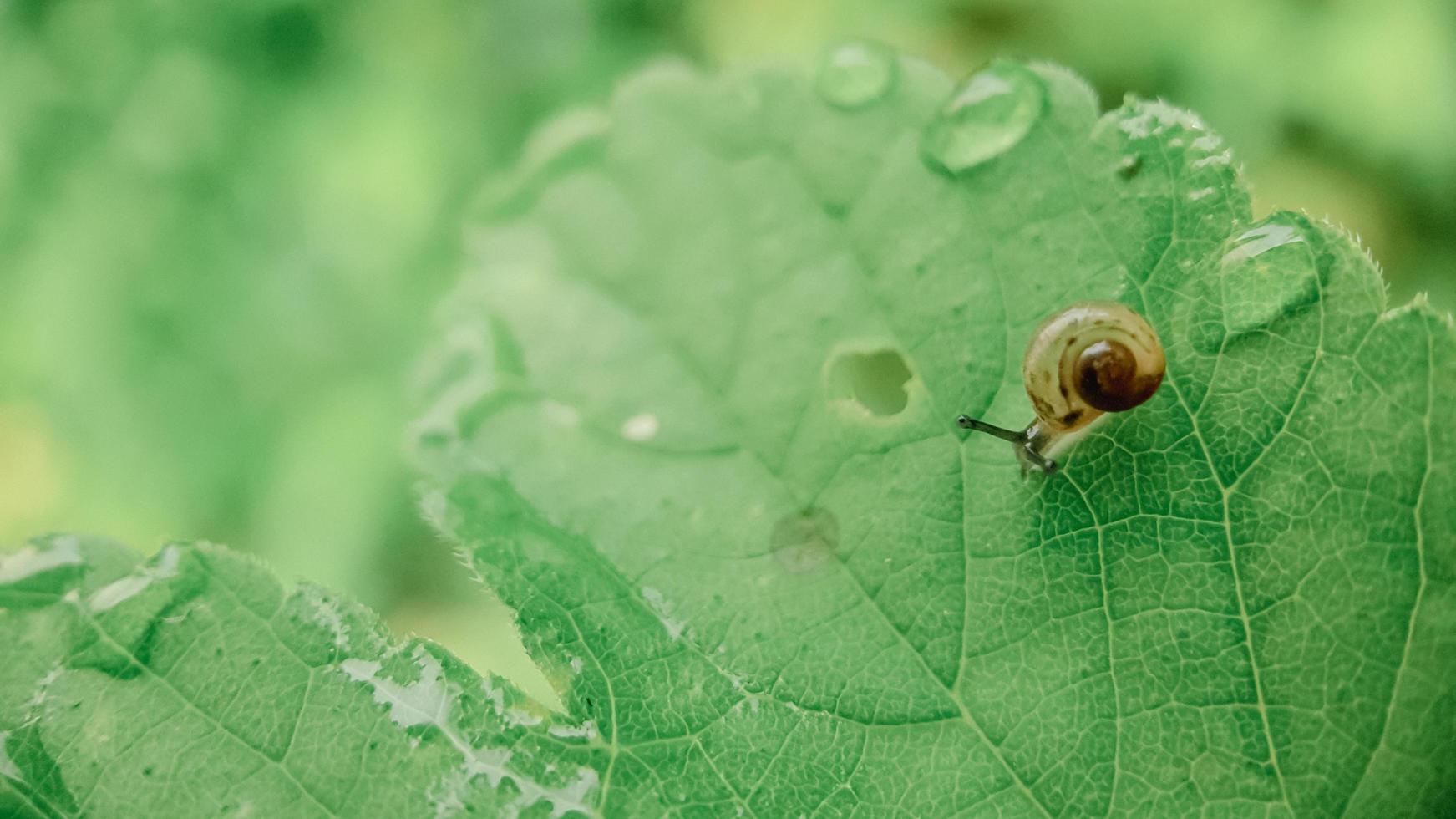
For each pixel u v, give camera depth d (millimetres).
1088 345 158
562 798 160
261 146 276
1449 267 254
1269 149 261
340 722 160
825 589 161
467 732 160
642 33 285
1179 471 160
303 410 264
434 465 163
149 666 160
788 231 164
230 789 159
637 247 165
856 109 164
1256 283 159
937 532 161
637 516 162
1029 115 162
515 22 283
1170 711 159
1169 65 265
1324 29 261
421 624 249
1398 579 158
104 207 275
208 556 161
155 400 269
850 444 162
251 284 271
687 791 160
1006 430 161
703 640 161
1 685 159
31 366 272
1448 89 255
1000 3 274
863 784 160
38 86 280
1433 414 158
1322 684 158
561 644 161
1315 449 159
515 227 166
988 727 160
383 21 282
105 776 159
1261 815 158
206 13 281
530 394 164
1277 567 159
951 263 162
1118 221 161
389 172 270
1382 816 158
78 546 161
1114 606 160
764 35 283
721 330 164
